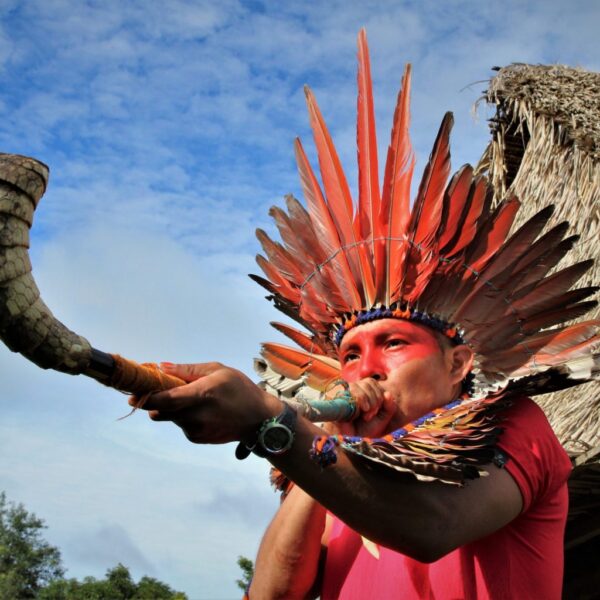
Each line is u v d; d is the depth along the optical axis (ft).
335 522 7.92
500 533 6.80
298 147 9.14
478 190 8.19
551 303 8.18
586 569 18.43
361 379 7.47
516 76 27.09
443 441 6.26
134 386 5.02
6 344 4.72
